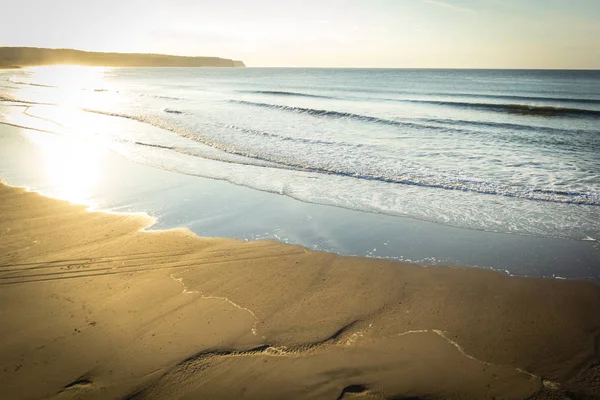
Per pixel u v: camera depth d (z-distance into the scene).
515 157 9.90
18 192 7.16
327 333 3.33
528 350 3.10
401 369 2.90
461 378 2.80
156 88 37.53
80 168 8.87
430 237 5.40
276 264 4.61
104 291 3.98
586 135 12.68
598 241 5.20
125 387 2.73
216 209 6.48
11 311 3.62
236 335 3.30
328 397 2.64
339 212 6.37
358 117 16.33
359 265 4.59
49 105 21.00
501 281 4.21
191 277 4.29
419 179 8.05
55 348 3.12
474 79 56.22
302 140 11.72
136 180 8.03
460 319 3.54
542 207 6.50
